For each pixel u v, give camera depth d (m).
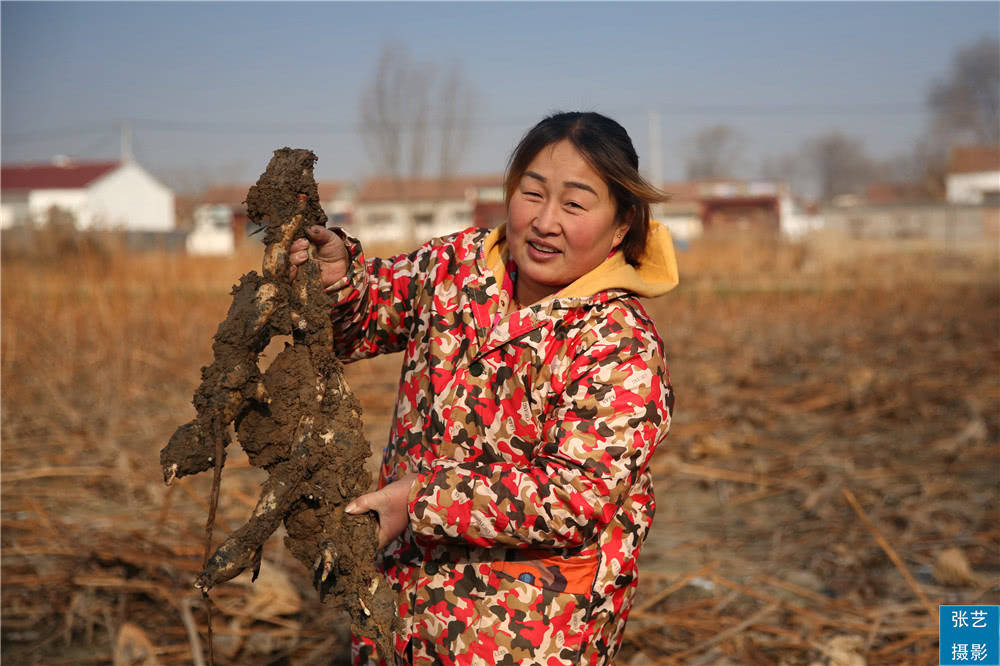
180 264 11.12
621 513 1.75
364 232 46.69
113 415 5.94
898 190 61.84
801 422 6.41
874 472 5.12
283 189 1.75
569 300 1.70
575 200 1.69
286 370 1.73
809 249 17.59
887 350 9.41
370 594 1.68
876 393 6.91
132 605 3.23
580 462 1.61
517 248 1.76
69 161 53.50
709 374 7.75
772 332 11.05
